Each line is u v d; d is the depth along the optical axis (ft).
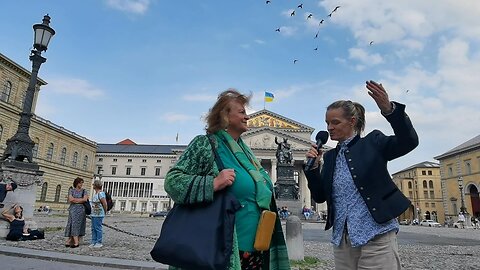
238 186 8.11
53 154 231.09
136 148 341.41
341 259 9.05
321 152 10.19
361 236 8.46
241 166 8.61
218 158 8.33
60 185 237.45
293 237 28.37
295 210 105.09
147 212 295.28
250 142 249.96
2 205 36.58
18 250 27.81
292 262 27.17
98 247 33.68
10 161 37.81
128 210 308.19
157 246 7.26
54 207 228.63
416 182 335.47
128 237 47.16
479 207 228.63
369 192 8.62
